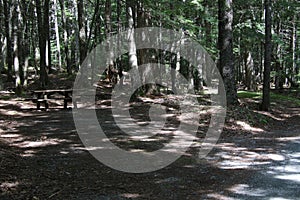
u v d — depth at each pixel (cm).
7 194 580
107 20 2309
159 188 634
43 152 882
